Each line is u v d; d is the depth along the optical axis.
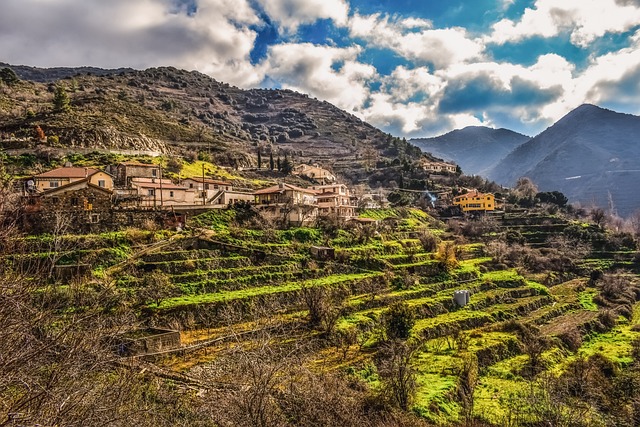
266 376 26.83
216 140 191.38
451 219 146.12
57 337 13.84
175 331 47.72
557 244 124.19
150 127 173.88
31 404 12.88
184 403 29.97
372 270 81.94
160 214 79.12
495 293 84.62
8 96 163.25
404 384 41.75
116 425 16.73
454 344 59.69
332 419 31.59
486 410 43.31
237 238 78.19
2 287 12.00
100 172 86.44
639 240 130.75
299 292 65.19
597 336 72.75
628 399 45.53
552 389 44.62
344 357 51.28
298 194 104.81
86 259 61.44
